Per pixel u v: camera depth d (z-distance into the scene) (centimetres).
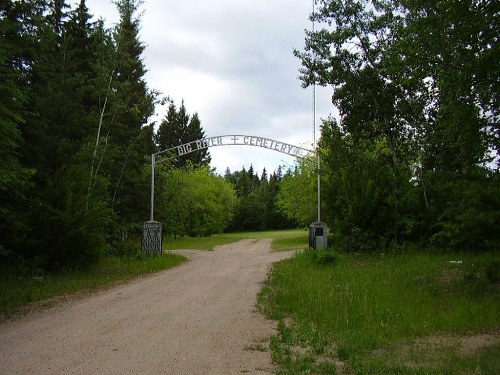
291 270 1664
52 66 1856
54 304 1086
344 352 650
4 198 1528
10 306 1042
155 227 2389
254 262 2184
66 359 627
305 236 5153
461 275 1324
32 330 809
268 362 625
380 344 705
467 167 1917
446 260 1669
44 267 1617
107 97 2183
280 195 4397
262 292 1250
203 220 5603
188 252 2934
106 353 658
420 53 1144
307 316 909
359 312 905
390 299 1027
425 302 1017
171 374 566
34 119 1738
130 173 2950
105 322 875
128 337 755
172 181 4503
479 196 1792
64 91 1872
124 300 1137
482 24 1002
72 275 1593
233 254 2733
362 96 2370
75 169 1714
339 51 2408
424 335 763
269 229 9025
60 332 791
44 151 1712
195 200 5272
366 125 2491
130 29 2320
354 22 2372
